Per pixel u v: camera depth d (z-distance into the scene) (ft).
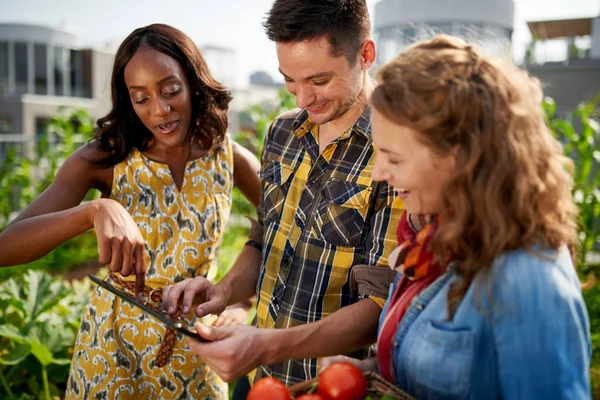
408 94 3.25
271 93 98.73
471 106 3.19
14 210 25.46
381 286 4.91
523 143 3.23
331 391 3.76
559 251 3.39
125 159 6.14
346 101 5.13
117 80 5.87
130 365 6.06
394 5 35.35
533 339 3.17
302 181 5.74
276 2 4.91
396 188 3.67
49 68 71.67
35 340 8.89
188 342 4.27
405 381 3.89
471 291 3.46
